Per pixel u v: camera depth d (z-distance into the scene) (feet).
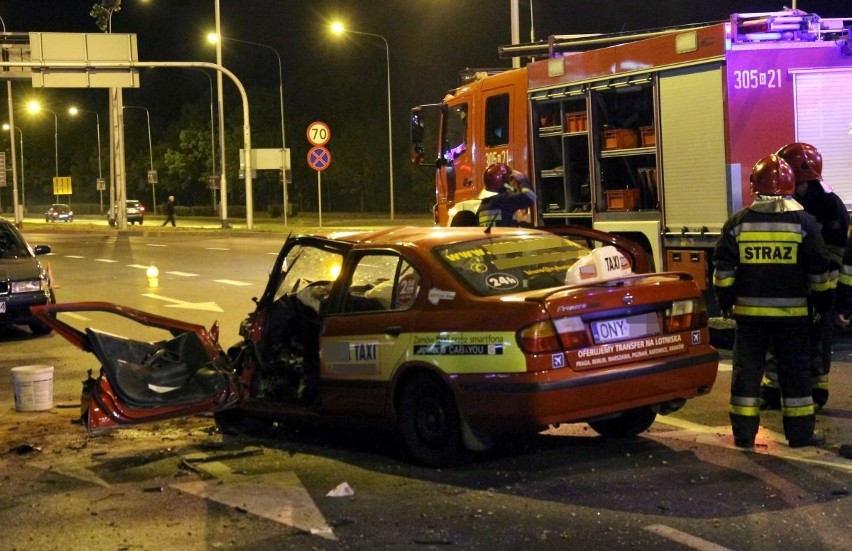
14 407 28.73
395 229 23.88
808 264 21.17
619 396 20.11
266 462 22.22
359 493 19.56
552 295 19.66
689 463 20.92
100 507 19.07
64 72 93.81
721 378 30.17
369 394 21.90
